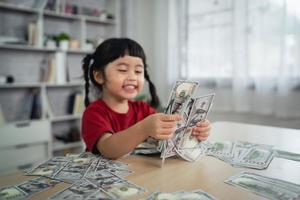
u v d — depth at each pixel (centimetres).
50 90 266
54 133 271
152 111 105
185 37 261
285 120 213
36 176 57
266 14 213
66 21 271
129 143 67
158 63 284
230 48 237
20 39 234
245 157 71
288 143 87
